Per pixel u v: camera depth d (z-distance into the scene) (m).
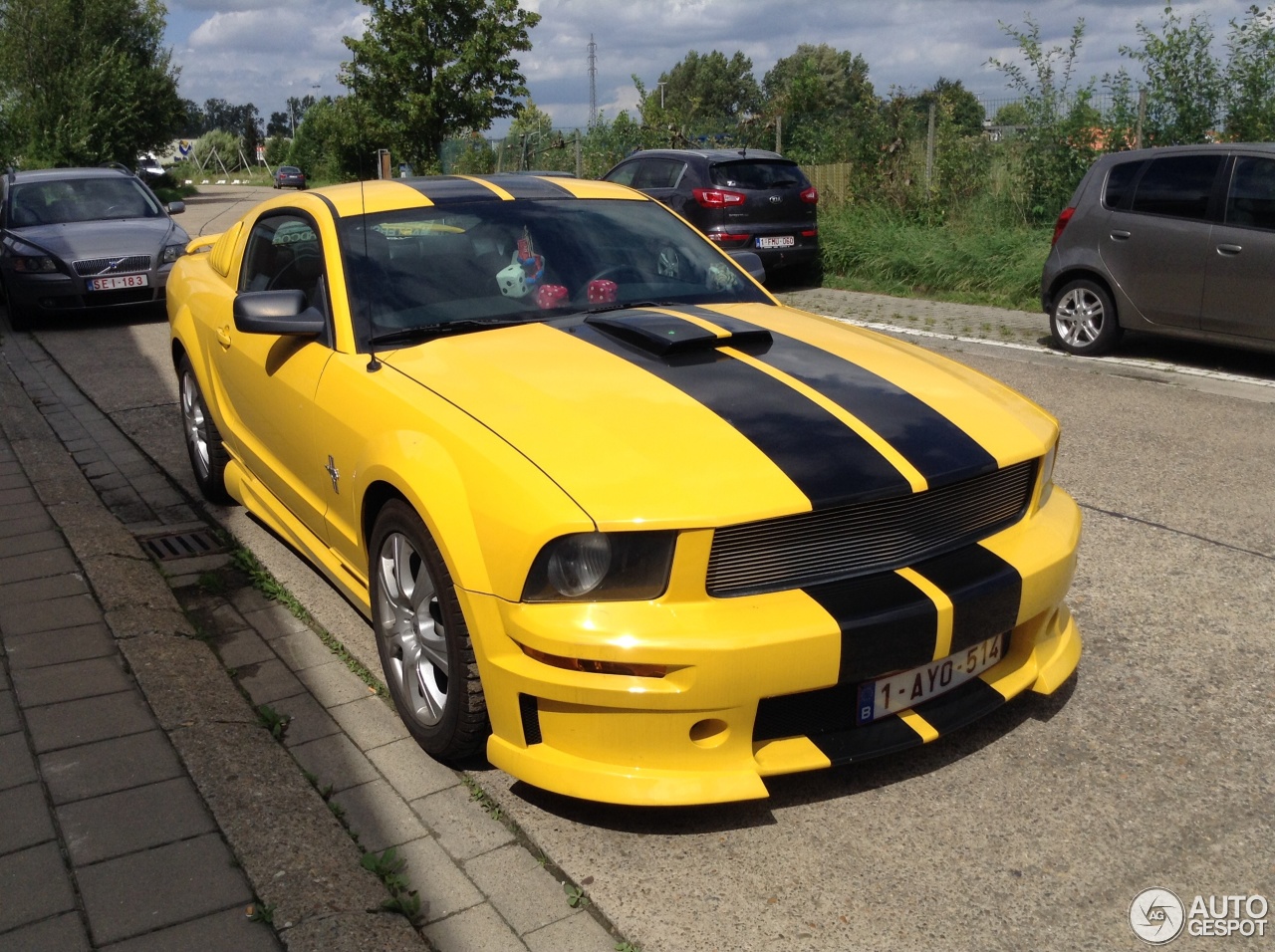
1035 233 12.93
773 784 3.01
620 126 21.44
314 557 4.06
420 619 3.12
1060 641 3.26
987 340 9.60
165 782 2.91
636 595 2.56
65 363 9.30
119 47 42.41
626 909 2.51
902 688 2.80
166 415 7.35
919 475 2.78
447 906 2.52
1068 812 2.86
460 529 2.76
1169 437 6.41
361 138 27.47
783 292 12.98
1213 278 7.91
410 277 3.79
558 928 2.45
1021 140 14.10
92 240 11.30
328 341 3.71
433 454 2.92
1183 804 2.88
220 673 3.56
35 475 5.80
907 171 15.34
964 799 2.92
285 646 3.91
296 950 2.28
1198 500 5.31
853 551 2.73
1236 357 8.62
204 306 5.04
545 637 2.56
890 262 13.21
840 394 3.11
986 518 3.00
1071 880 2.59
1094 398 7.38
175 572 4.56
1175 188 8.16
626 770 2.62
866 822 2.83
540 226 4.13
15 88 38.81
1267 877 2.60
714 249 4.44
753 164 12.98
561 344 3.41
